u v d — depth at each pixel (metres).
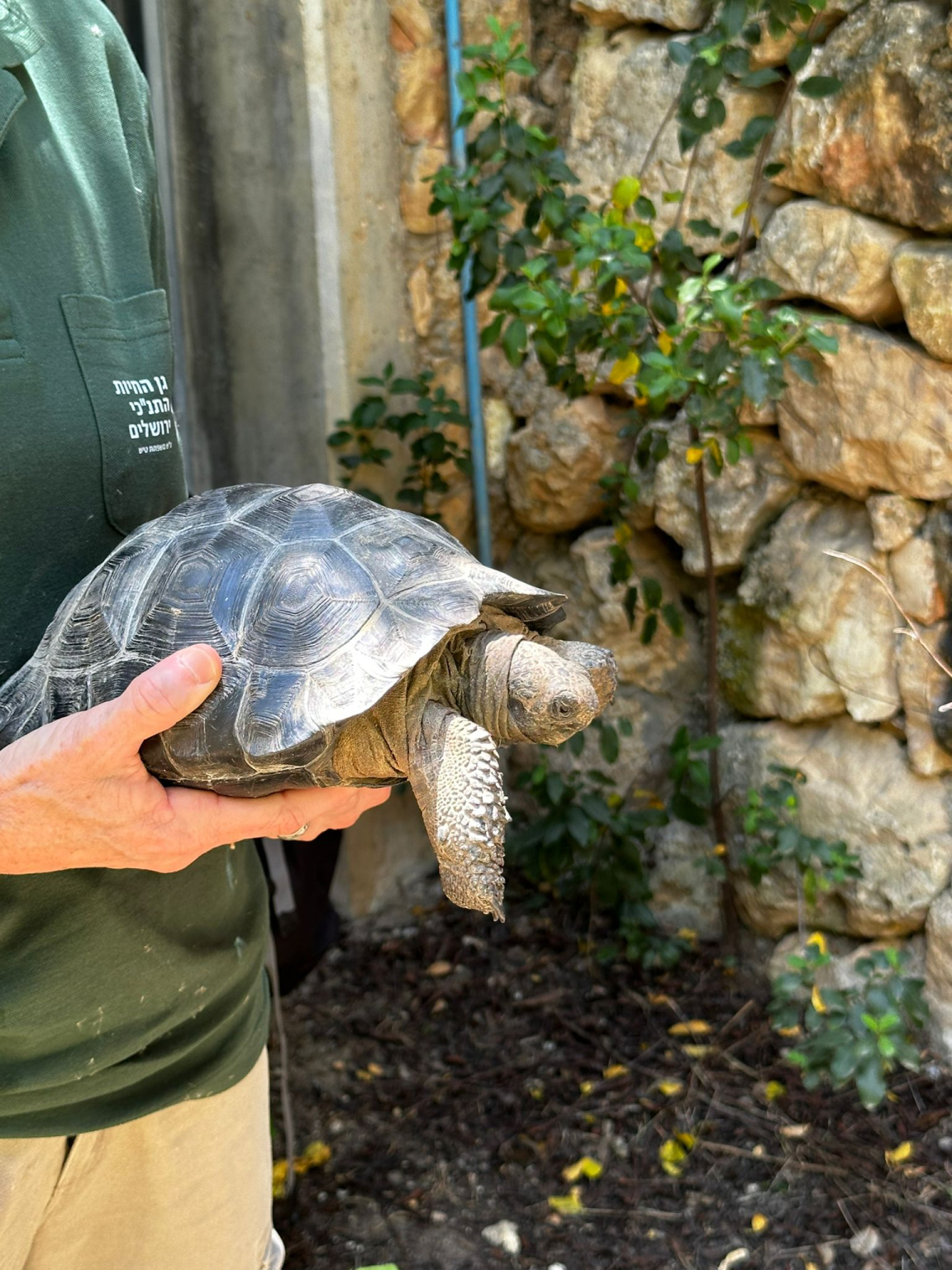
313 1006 1.56
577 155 1.55
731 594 1.54
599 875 1.59
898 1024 1.25
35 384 0.66
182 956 0.74
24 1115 0.70
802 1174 1.24
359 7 1.47
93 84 0.72
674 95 1.41
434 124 1.58
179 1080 0.77
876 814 1.38
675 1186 1.24
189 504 0.77
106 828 0.62
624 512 1.59
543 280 1.34
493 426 1.72
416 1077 1.42
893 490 1.30
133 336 0.72
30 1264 0.78
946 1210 1.19
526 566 1.75
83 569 0.73
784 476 1.43
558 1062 1.43
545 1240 1.19
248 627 0.70
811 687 1.42
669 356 1.27
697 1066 1.40
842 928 1.46
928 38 1.15
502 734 0.76
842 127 1.24
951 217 1.18
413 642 0.69
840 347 1.29
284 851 1.49
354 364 1.59
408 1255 1.18
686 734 1.50
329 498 0.78
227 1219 0.82
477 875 0.68
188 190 1.43
